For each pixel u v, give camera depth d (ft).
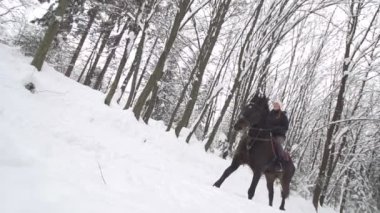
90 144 29.32
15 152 15.88
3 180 11.42
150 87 51.98
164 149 46.06
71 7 74.54
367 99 95.50
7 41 69.05
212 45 60.54
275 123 31.07
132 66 74.43
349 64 75.31
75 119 37.14
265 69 70.85
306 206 68.33
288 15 61.05
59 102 40.09
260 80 71.41
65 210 10.04
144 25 53.67
